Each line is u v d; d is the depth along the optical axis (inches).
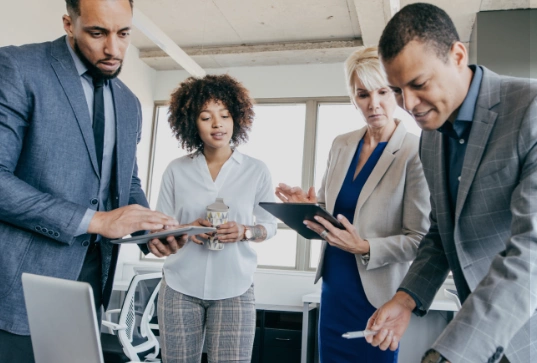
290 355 171.3
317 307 181.6
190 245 73.8
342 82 211.2
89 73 58.6
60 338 41.8
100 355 39.9
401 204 67.0
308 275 195.9
